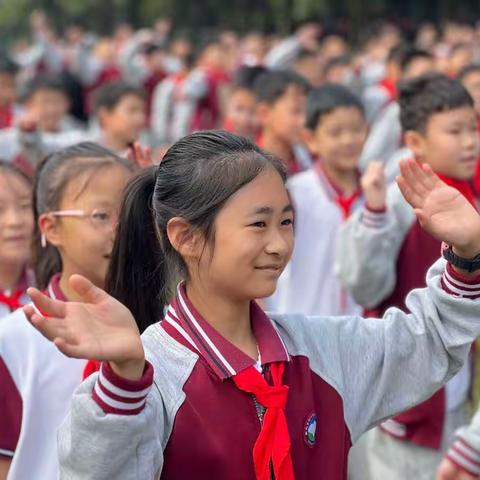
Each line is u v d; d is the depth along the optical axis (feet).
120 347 6.74
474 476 10.27
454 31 64.95
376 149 25.70
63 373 10.49
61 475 7.16
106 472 6.89
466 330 8.25
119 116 24.63
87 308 6.88
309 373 8.18
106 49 55.93
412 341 8.51
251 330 8.20
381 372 8.52
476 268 8.16
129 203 9.25
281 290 17.33
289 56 49.67
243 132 25.94
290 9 84.07
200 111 42.16
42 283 11.60
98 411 6.82
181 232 7.88
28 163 21.90
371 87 38.06
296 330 8.41
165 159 8.03
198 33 80.94
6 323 10.68
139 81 50.85
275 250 7.66
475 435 10.25
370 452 14.30
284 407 7.84
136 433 6.88
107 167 11.13
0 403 10.39
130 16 89.20
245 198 7.63
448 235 8.05
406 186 8.30
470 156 14.64
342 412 8.30
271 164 7.83
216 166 7.69
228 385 7.75
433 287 8.35
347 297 17.03
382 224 13.93
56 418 10.43
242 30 86.94
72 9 88.12
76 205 10.99
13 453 10.40
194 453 7.55
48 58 51.85
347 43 76.79
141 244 9.25
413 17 83.51
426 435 13.69
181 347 7.86
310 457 7.99
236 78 26.61
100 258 11.05
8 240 12.66
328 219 17.12
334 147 17.35
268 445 7.66
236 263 7.65
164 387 7.68
